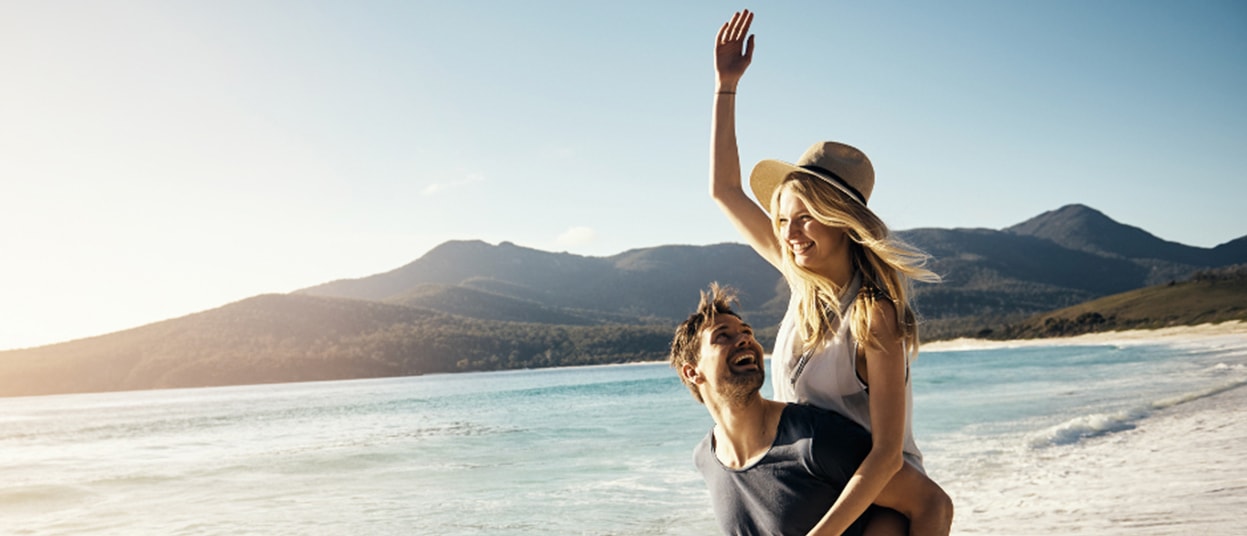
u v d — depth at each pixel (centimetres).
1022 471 838
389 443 1727
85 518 961
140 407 5169
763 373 195
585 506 814
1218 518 543
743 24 271
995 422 1375
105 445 2141
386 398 4616
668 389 4031
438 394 4822
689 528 684
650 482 958
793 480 190
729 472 202
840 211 200
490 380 8094
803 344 209
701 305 209
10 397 12812
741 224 262
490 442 1630
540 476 1069
